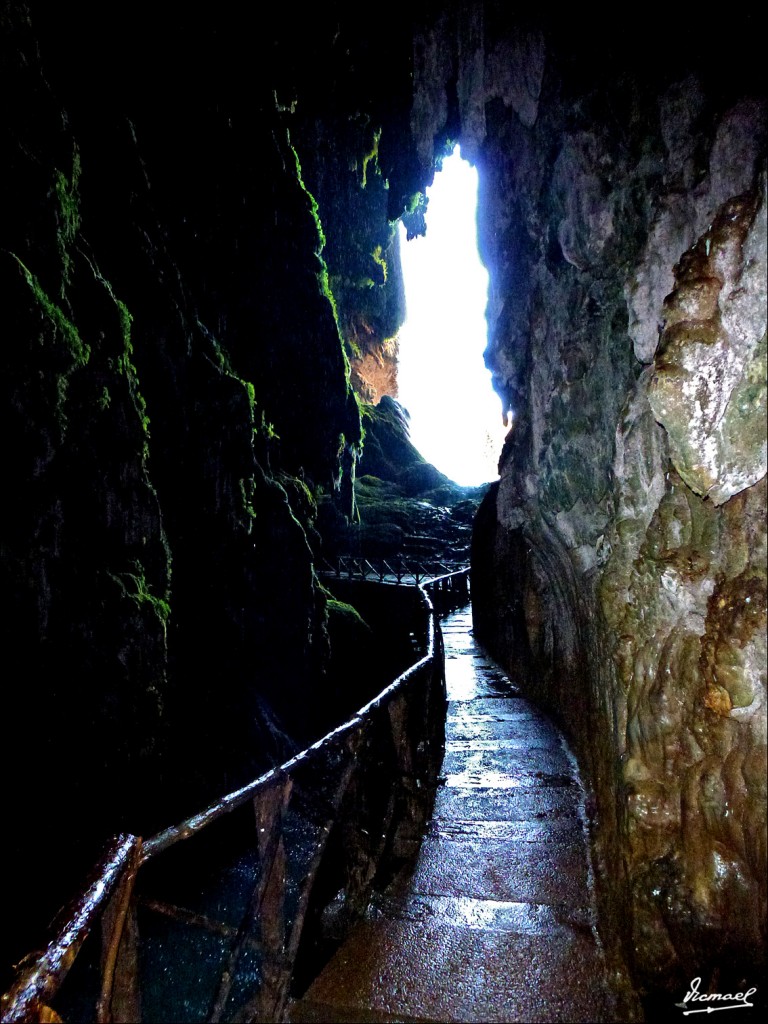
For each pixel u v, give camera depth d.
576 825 4.11
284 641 12.88
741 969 2.19
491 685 8.18
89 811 6.75
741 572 2.20
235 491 11.53
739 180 2.45
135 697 7.57
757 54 2.48
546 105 4.55
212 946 5.26
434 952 2.88
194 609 10.16
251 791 2.30
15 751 6.23
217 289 14.55
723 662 2.11
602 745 3.71
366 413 36.31
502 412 6.75
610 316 3.57
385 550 27.61
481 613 11.35
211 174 14.03
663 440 2.71
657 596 2.63
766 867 2.03
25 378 6.81
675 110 2.96
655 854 2.53
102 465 7.88
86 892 1.63
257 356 16.41
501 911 3.21
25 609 6.58
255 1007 2.35
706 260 2.22
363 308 36.94
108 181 9.89
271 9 10.75
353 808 3.35
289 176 17.84
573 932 3.00
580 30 3.96
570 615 5.54
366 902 3.28
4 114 7.30
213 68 13.22
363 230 27.81
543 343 4.73
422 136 7.48
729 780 2.23
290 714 12.52
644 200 3.31
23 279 6.94
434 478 34.81
